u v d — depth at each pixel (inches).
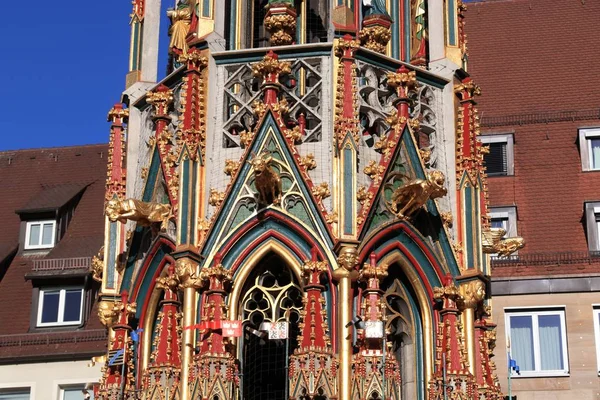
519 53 1583.4
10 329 1444.4
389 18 1214.9
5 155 1653.5
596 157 1475.1
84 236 1523.1
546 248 1417.3
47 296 1455.5
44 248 1521.9
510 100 1533.0
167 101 1165.7
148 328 1127.6
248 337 1103.6
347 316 1055.0
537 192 1455.5
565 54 1572.3
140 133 1202.6
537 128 1499.8
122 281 1149.7
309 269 1071.6
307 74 1150.3
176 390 1060.5
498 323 1389.0
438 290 1104.2
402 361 1104.2
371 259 1079.0
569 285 1386.6
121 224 1171.3
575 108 1510.8
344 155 1100.5
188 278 1079.0
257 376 1099.3
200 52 1155.3
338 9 1155.3
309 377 1037.8
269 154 1096.2
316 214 1093.1
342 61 1130.7
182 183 1109.7
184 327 1067.9
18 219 1568.7
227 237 1097.4
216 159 1130.0
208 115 1138.7
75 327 1437.0
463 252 1133.7
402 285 1113.4
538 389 1364.4
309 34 1240.8
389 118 1137.4
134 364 1117.1
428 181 1095.0
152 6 1241.4
